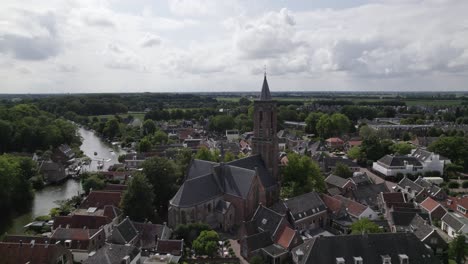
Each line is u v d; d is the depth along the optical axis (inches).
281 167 4584.2
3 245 2608.3
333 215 3745.1
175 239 3233.3
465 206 3900.1
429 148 6565.0
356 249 2522.1
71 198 4626.0
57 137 7691.9
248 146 7819.9
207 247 2898.6
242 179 3713.1
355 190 4485.7
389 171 5659.5
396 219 3501.5
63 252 2704.2
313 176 4490.7
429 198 4124.0
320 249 2501.2
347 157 6983.3
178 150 6776.6
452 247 2881.4
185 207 3378.4
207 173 4005.9
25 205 4537.4
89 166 6766.7
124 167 6092.5
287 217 3442.4
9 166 4340.6
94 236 3080.7
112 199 3951.8
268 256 2869.1
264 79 4131.4
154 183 3973.9
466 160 6087.6
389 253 2524.6
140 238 3139.8
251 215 3668.8
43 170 5625.0
